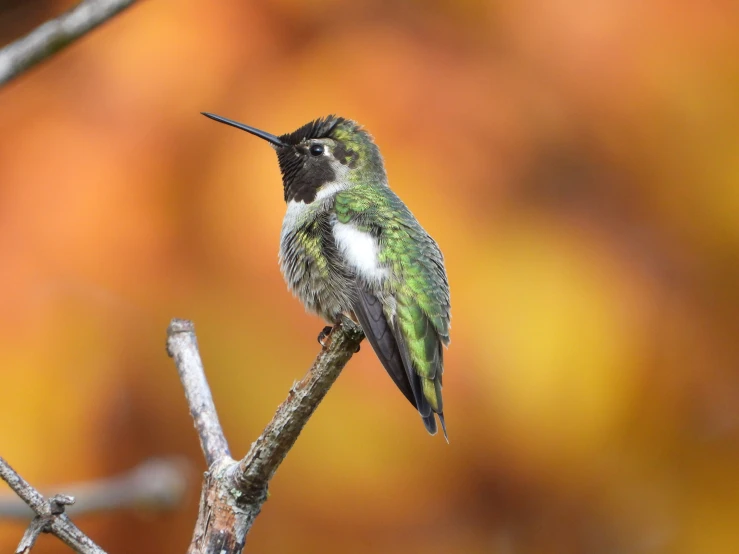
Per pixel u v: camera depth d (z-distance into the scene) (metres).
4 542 9.30
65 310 8.59
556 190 9.06
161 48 9.30
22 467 8.34
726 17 9.44
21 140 9.08
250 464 5.94
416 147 9.08
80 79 9.27
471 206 8.90
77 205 8.84
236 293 8.81
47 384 8.50
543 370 8.62
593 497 9.05
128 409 8.60
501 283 8.72
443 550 8.99
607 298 8.73
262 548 8.90
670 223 9.08
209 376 8.56
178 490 8.48
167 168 9.01
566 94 9.18
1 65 5.91
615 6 9.45
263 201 8.98
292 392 5.95
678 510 9.26
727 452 9.03
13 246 8.69
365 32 9.37
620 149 9.11
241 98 9.20
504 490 8.99
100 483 8.38
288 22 9.38
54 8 10.06
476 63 9.29
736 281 8.98
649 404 8.88
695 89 9.24
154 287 8.70
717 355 8.88
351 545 8.91
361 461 8.84
